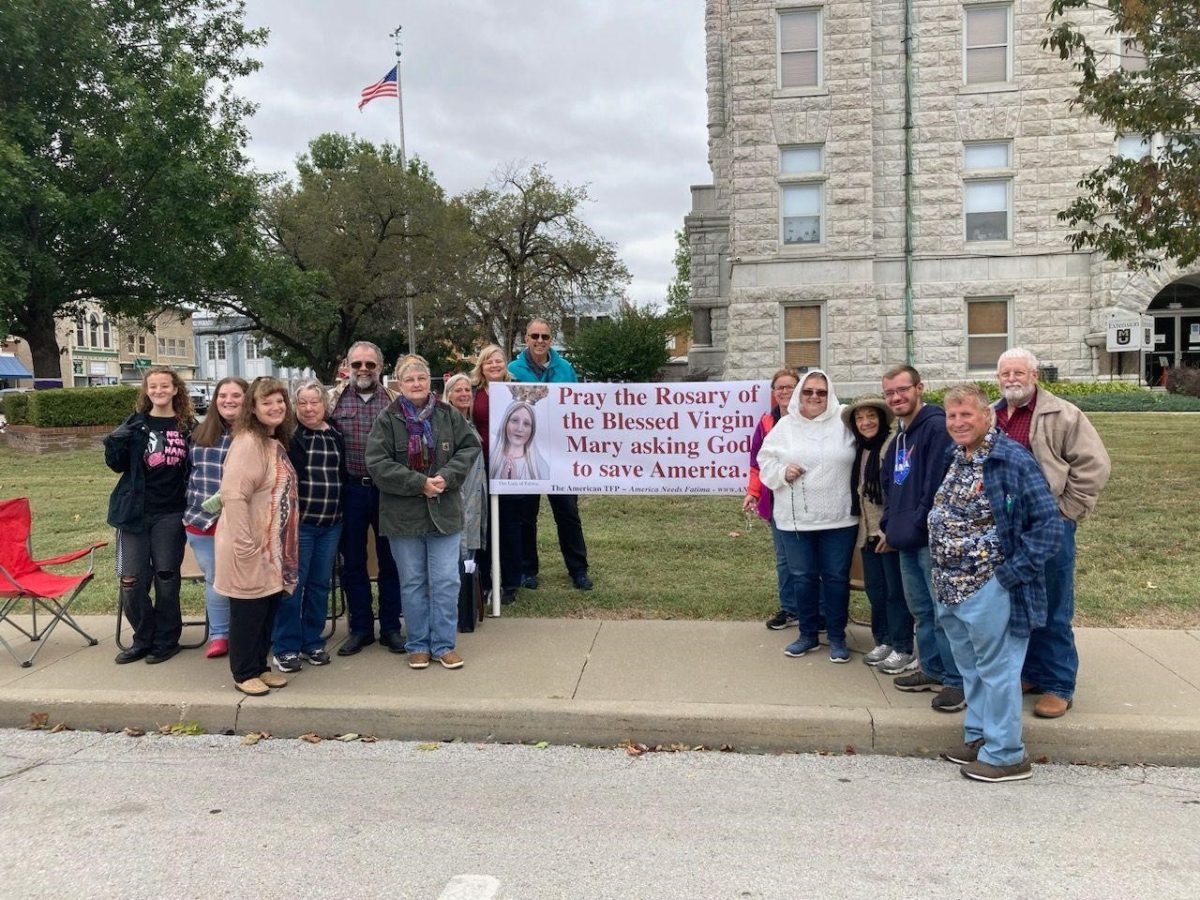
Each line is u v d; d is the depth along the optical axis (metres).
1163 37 10.97
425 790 4.29
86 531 10.17
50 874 3.50
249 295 26.09
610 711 4.90
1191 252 10.94
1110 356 22.02
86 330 70.00
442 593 5.67
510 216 39.69
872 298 22.41
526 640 6.23
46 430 19.08
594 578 7.79
